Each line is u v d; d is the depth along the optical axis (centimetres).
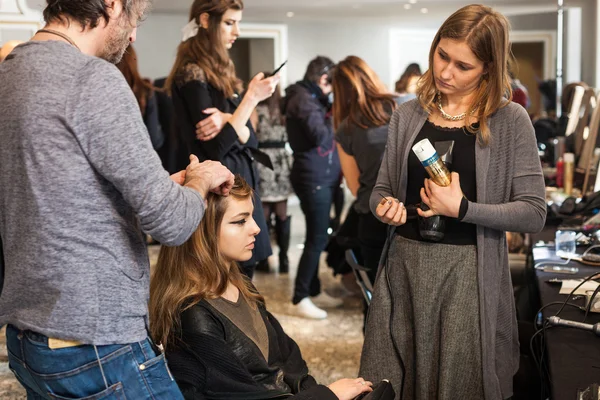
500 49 196
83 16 150
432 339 211
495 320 207
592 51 488
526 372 234
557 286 239
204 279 189
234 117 280
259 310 207
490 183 204
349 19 907
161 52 865
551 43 522
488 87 201
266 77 289
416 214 210
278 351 205
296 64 908
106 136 142
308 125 417
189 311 184
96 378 149
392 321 218
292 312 438
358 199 328
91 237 146
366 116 320
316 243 429
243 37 892
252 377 184
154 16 855
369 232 321
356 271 288
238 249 197
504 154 203
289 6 820
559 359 176
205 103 287
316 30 905
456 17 199
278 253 591
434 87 211
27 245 145
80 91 143
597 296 214
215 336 184
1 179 148
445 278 207
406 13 860
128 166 143
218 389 179
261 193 525
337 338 391
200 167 168
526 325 257
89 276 146
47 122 142
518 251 375
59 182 143
